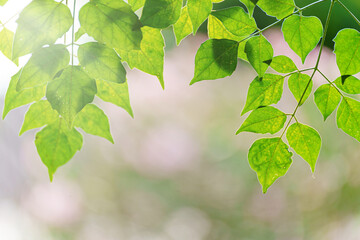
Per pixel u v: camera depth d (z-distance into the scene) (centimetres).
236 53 97
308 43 101
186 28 101
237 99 356
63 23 86
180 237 333
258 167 108
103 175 349
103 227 343
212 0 96
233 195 334
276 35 350
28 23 84
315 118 336
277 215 327
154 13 89
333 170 327
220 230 331
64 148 110
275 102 105
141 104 350
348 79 101
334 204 321
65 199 347
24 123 106
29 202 352
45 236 350
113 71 91
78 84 91
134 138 346
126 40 87
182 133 343
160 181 341
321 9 347
